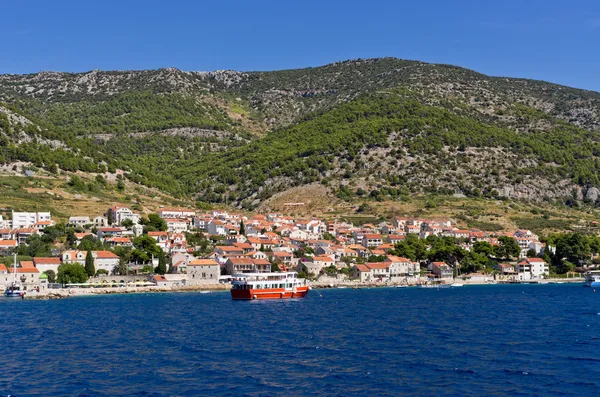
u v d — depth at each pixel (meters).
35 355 101.38
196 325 135.88
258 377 85.19
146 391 78.44
